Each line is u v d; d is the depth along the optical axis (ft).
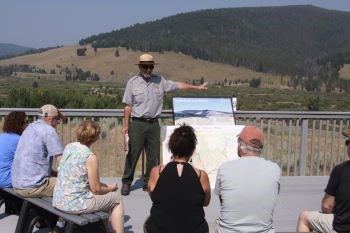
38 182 14.17
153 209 11.25
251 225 10.79
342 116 22.95
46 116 15.14
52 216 14.49
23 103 51.16
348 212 11.73
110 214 13.96
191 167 11.39
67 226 12.92
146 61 18.49
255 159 11.31
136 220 16.14
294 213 17.47
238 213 10.83
